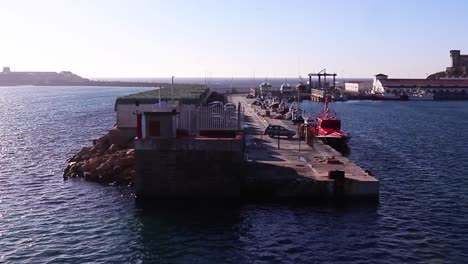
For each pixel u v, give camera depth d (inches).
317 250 1198.9
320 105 6510.8
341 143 2593.5
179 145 1592.0
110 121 4409.5
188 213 1486.2
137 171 1608.0
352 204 1561.3
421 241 1258.6
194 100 2338.8
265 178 1616.6
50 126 4015.8
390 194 1694.1
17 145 2933.1
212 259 1151.0
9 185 1879.9
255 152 2111.2
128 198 1658.5
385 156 2453.2
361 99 7824.8
